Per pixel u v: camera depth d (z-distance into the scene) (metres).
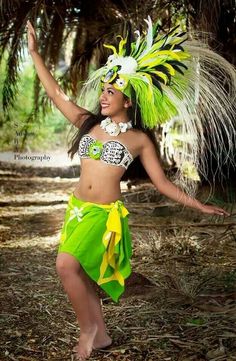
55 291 4.22
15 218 6.94
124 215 3.19
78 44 7.83
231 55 5.55
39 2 5.81
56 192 9.20
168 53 3.21
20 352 3.26
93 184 3.15
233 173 6.00
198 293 4.05
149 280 4.26
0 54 7.32
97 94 3.46
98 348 3.30
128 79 3.16
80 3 6.81
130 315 3.74
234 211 5.87
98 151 3.15
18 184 9.93
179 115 3.27
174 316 3.70
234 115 4.05
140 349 3.29
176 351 3.25
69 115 3.37
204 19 5.01
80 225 3.11
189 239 5.41
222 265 4.71
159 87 3.19
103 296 4.00
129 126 3.20
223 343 3.28
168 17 5.43
